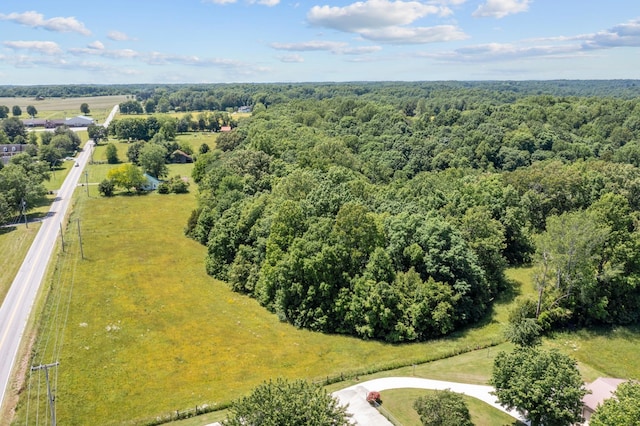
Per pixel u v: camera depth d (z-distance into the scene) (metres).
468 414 34.12
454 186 73.81
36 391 39.53
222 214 74.06
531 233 70.19
